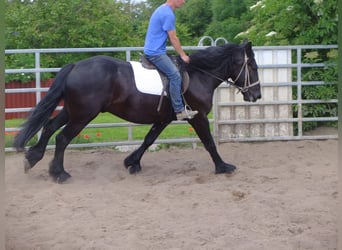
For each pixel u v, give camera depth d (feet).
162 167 26.96
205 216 19.04
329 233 17.12
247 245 16.35
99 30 52.03
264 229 17.70
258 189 22.43
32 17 52.01
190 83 24.22
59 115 24.47
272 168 26.13
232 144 32.04
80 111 22.97
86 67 23.04
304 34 34.63
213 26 83.41
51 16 51.49
